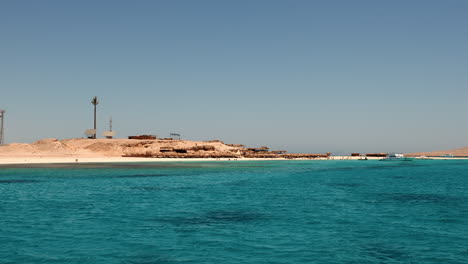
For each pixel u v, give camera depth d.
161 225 24.44
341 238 20.83
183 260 16.56
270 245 19.25
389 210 31.05
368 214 29.02
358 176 82.00
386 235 21.58
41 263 15.96
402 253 17.84
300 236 21.30
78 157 182.62
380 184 59.38
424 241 20.17
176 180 66.25
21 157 164.25
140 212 29.89
